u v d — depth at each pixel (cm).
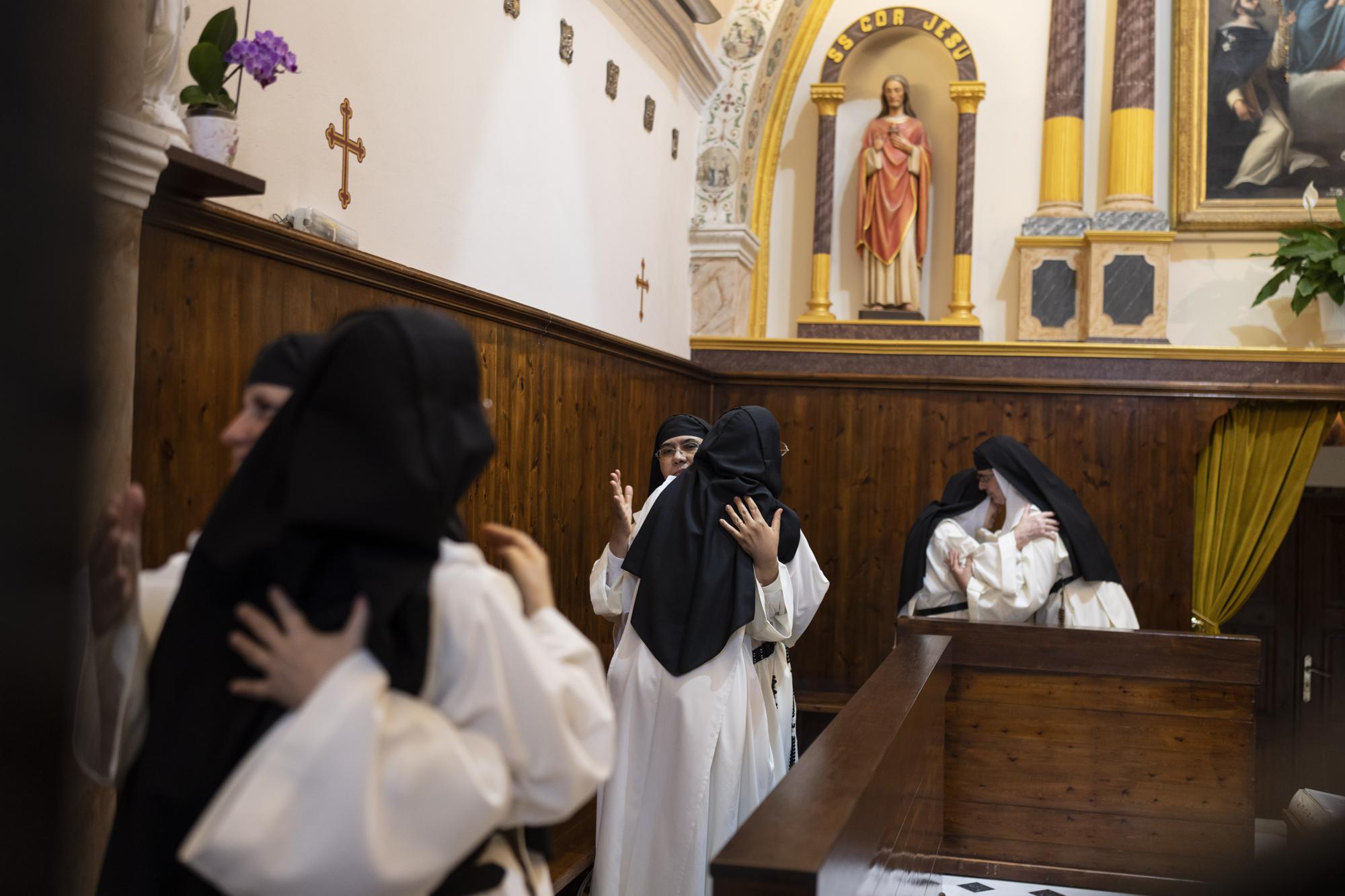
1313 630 870
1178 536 696
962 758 484
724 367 752
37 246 34
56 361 35
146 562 251
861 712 301
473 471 134
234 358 281
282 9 308
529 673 134
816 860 171
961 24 789
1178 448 698
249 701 126
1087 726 476
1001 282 779
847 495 730
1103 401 705
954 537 532
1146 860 468
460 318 409
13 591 35
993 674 483
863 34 791
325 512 122
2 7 33
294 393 132
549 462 495
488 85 438
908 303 767
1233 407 701
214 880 117
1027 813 478
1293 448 698
